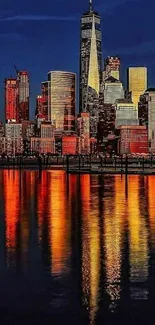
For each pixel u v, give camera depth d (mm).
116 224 28500
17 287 14484
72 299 13266
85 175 108312
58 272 16359
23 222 29562
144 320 11695
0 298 13445
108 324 11461
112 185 70938
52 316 12008
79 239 23141
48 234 24719
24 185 72438
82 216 32719
